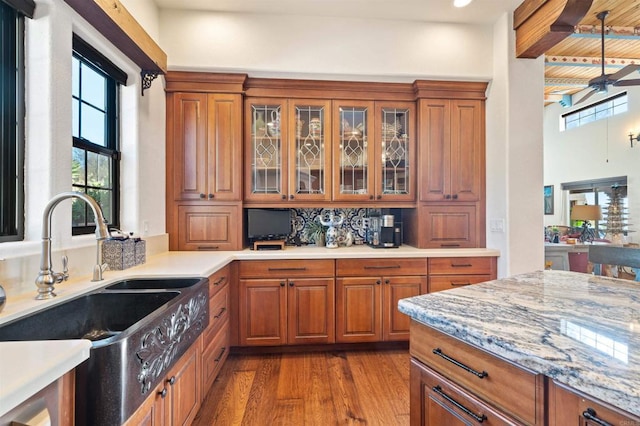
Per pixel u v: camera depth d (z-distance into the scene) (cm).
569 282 143
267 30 273
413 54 286
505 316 98
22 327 112
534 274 162
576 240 552
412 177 295
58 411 70
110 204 220
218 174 272
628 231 651
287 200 285
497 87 283
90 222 196
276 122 284
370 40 282
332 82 284
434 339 104
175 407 138
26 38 149
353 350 269
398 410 189
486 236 295
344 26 280
